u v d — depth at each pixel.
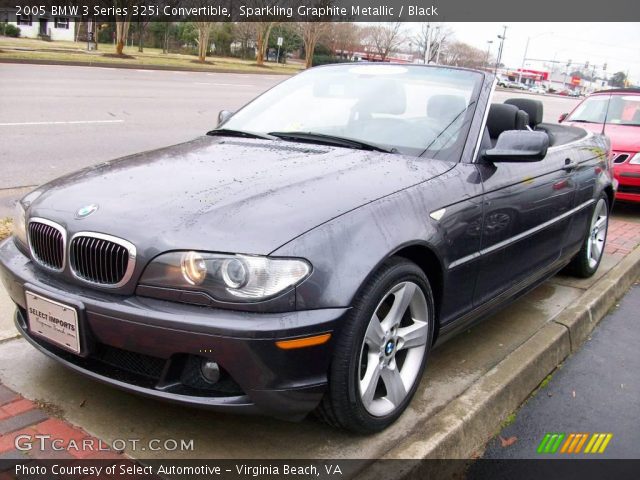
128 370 2.53
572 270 5.07
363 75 4.02
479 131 3.41
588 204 4.68
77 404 2.79
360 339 2.46
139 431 2.63
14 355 3.17
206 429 2.68
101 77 20.31
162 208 2.52
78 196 2.73
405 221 2.67
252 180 2.76
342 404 2.48
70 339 2.49
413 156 3.27
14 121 10.85
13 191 6.48
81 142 9.55
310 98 3.93
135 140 10.11
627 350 4.13
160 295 2.35
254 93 19.78
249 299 2.26
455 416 2.88
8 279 2.78
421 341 2.89
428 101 3.64
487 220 3.20
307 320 2.29
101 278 2.47
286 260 2.29
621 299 5.14
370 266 2.45
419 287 2.79
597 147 5.05
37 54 25.11
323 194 2.62
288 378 2.32
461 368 3.41
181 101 15.96
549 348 3.73
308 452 2.57
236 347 2.24
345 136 3.52
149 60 30.33
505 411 3.19
